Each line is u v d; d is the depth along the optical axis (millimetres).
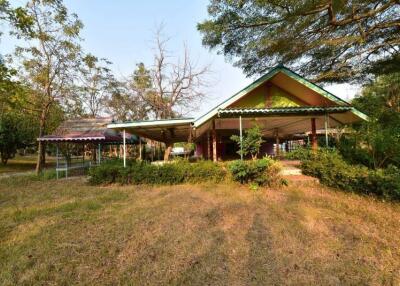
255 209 6062
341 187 7723
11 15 8578
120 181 10680
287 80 10555
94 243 4293
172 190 8789
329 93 10234
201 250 3920
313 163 9125
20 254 3957
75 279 3238
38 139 14469
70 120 18031
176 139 20844
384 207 5875
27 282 3189
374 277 3117
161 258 3707
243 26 9992
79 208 6711
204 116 10148
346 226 4789
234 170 9148
